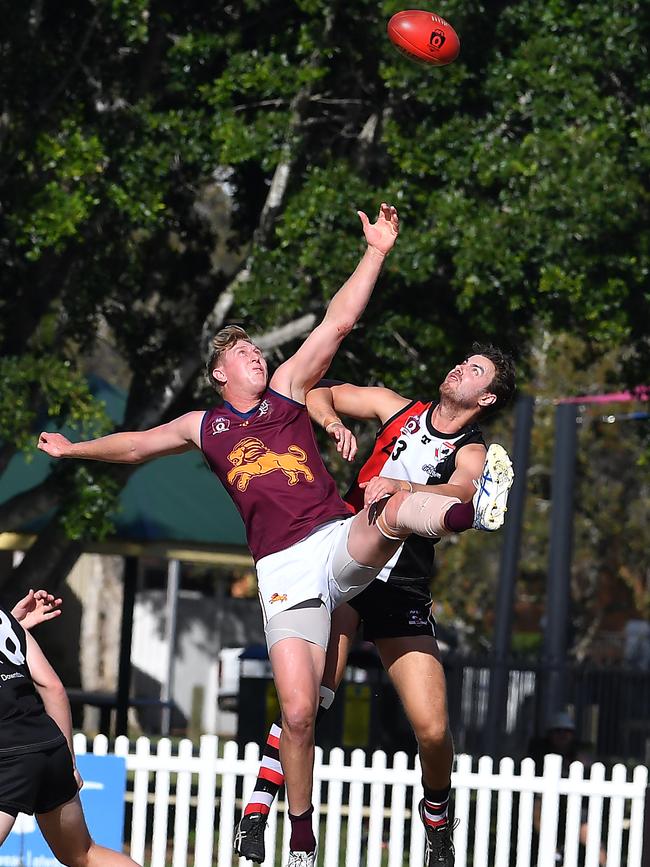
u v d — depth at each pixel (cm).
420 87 4991
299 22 5372
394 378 5309
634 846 3484
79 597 11400
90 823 3362
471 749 8088
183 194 5812
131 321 5706
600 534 15350
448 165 5009
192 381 5897
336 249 4878
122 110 5081
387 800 5888
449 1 4931
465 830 3512
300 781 2166
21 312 5434
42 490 5250
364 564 2130
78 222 5056
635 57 5156
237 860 4547
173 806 5484
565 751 4919
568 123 5231
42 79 4994
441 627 10550
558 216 4925
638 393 5984
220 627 11575
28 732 2289
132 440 2353
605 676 9056
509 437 13938
